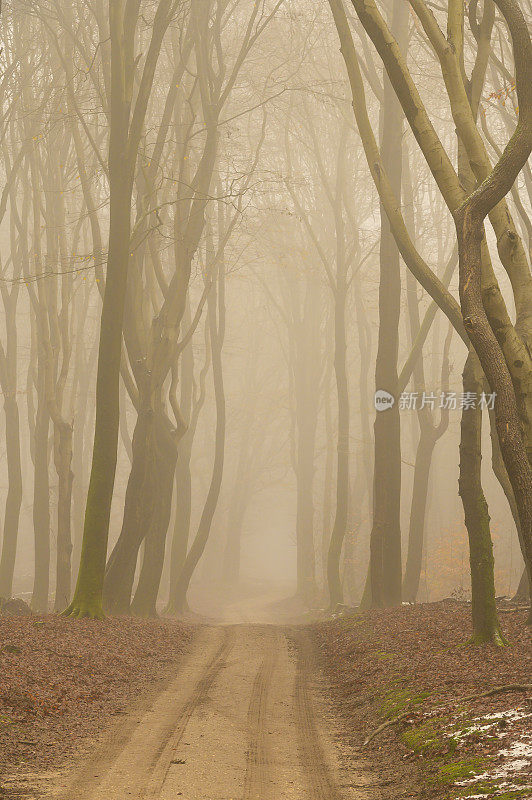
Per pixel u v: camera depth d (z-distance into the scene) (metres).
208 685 14.82
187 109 31.44
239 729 11.09
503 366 9.46
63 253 29.66
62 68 30.08
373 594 27.41
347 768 9.18
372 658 16.44
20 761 8.95
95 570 22.36
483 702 10.33
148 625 22.56
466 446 15.54
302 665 18.16
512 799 6.75
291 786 8.34
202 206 26.89
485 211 10.07
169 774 8.62
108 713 11.80
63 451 28.34
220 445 35.50
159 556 28.31
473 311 9.62
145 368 26.41
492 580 15.29
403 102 12.83
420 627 19.03
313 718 12.21
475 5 14.80
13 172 30.06
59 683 13.12
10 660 13.97
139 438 26.22
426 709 10.80
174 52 31.28
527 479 9.23
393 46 12.67
